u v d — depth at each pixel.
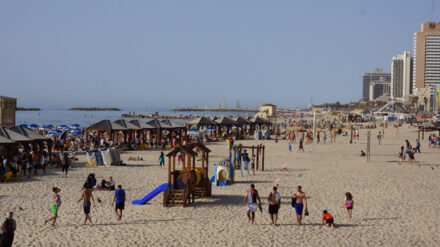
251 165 27.48
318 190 19.75
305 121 123.69
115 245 11.20
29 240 11.48
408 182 22.31
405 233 12.77
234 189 19.94
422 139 57.34
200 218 14.24
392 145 48.56
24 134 26.73
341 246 11.39
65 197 17.31
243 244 11.41
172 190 16.42
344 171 26.45
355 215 14.92
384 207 16.30
